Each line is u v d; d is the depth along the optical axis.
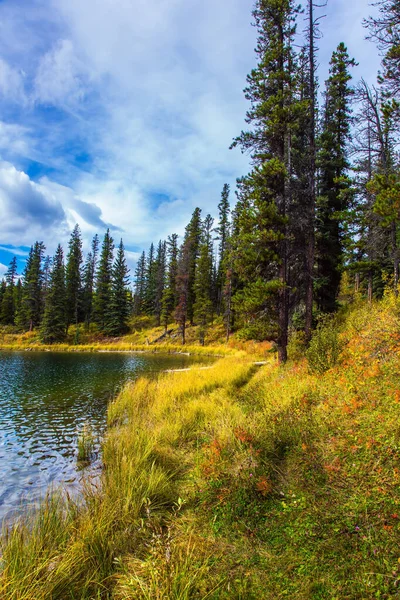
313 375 8.48
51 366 25.02
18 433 8.82
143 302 67.56
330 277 18.23
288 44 14.56
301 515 3.56
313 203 14.15
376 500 3.43
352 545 2.98
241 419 6.61
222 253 51.91
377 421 4.85
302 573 2.80
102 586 2.90
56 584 2.75
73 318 59.12
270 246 13.41
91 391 14.95
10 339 50.91
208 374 15.39
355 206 15.59
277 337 13.70
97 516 3.74
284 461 4.77
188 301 54.00
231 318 45.12
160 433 6.83
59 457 7.10
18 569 2.83
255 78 13.92
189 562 2.98
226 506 3.98
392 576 2.54
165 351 42.81
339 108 19.41
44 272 64.00
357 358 7.93
